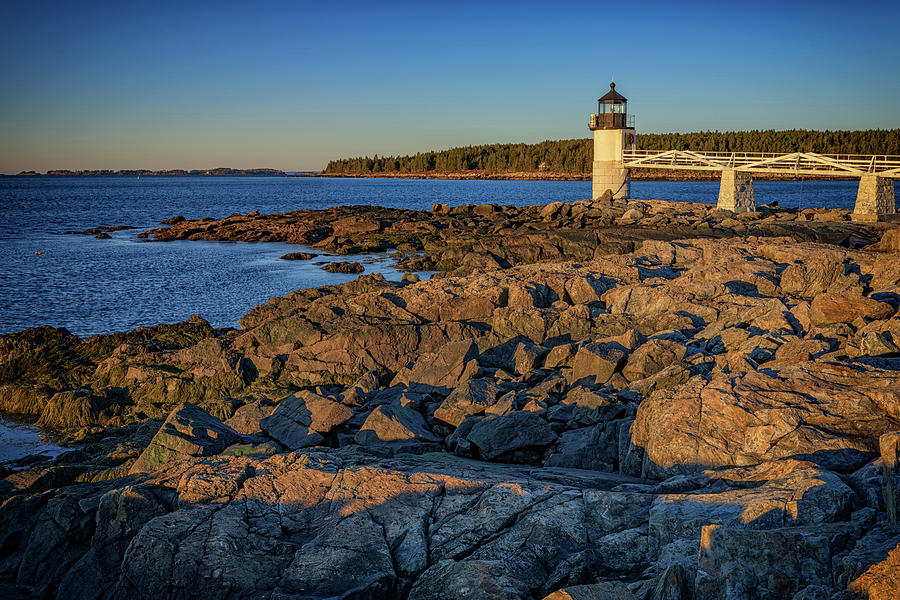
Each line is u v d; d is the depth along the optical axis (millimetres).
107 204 124875
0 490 12195
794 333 16078
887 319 14664
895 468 6805
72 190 194375
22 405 19516
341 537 8555
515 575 7957
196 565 8570
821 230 42406
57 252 55250
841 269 21125
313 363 20141
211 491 9906
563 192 157625
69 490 10656
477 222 62656
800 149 180500
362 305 22844
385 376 19641
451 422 14195
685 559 7457
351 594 7668
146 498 9836
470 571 7633
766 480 8414
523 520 8680
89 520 10133
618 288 22484
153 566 8742
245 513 9305
